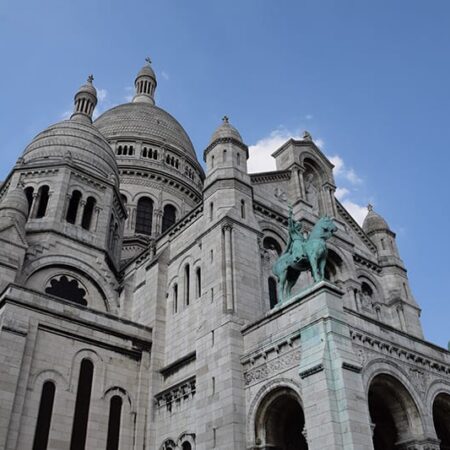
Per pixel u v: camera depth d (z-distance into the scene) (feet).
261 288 109.09
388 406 87.66
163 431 104.37
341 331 80.79
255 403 86.99
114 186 160.35
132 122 251.60
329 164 158.61
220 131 133.08
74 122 173.37
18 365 95.76
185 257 124.67
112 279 142.51
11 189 146.00
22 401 93.76
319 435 72.59
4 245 118.83
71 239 140.26
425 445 82.38
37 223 138.72
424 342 95.25
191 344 109.50
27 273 126.52
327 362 77.10
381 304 142.61
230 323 97.71
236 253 109.09
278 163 151.12
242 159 129.08
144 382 111.96
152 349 116.06
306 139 157.07
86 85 209.05
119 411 106.63
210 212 120.16
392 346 88.07
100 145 170.19
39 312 104.47
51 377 100.22
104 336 111.55
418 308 146.72
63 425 97.09
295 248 95.25
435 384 91.66
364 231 163.32
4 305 101.14
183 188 230.89
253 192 128.67
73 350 105.91
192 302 115.03
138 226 212.02
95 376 106.73
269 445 84.48
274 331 90.27
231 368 91.71
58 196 144.77
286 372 83.97
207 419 91.71
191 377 102.27
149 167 225.56
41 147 159.74
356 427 71.20
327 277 136.26
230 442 84.94
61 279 134.21
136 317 130.11
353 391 74.43
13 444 89.10
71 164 152.46
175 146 249.75
